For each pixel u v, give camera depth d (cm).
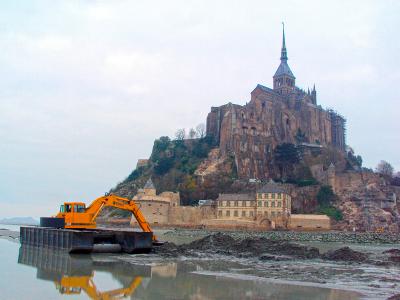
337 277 5056
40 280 4441
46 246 8181
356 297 3775
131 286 4156
